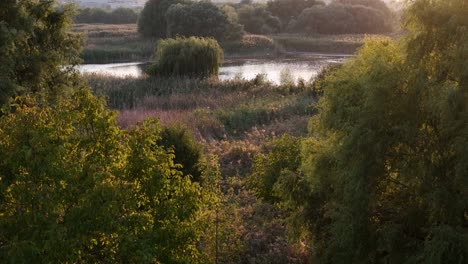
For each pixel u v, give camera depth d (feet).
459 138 22.04
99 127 22.54
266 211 42.55
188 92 103.86
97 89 102.12
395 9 27.91
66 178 20.48
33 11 61.46
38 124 21.34
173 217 23.81
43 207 20.01
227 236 32.27
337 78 27.91
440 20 24.41
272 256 35.37
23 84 58.59
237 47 228.22
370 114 24.90
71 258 20.04
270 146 59.77
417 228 25.80
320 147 29.45
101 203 20.62
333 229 26.99
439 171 24.31
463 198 22.79
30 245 19.19
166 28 253.85
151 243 21.93
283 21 310.04
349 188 25.35
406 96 24.84
